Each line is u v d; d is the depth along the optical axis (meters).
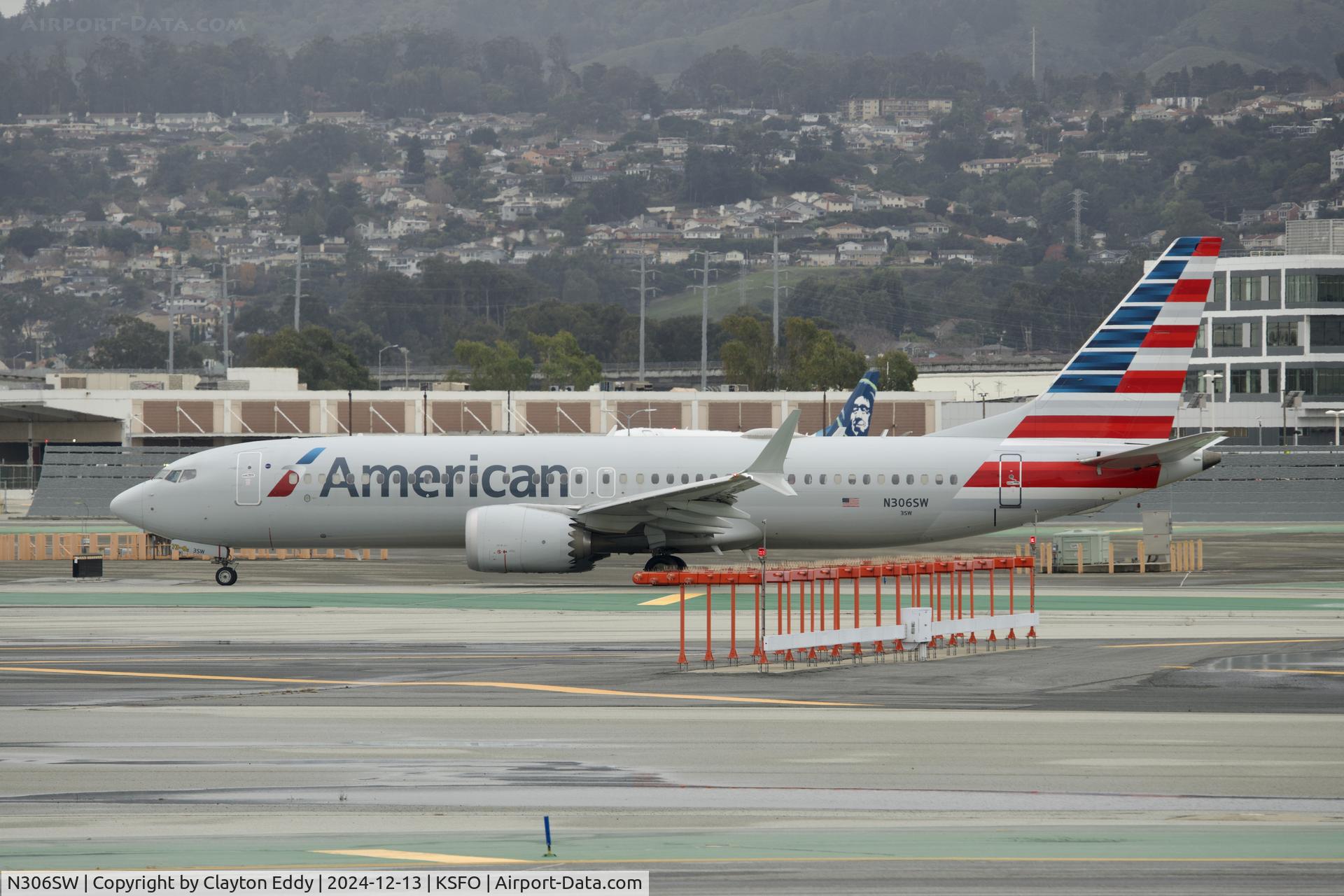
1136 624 149.75
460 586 193.62
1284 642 134.62
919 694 107.38
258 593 183.88
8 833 69.69
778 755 86.75
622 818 72.62
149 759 85.44
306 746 89.12
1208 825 71.38
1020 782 80.19
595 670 118.44
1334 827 71.19
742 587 190.38
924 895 60.22
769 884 61.59
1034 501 199.12
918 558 172.38
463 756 86.38
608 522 194.88
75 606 167.38
